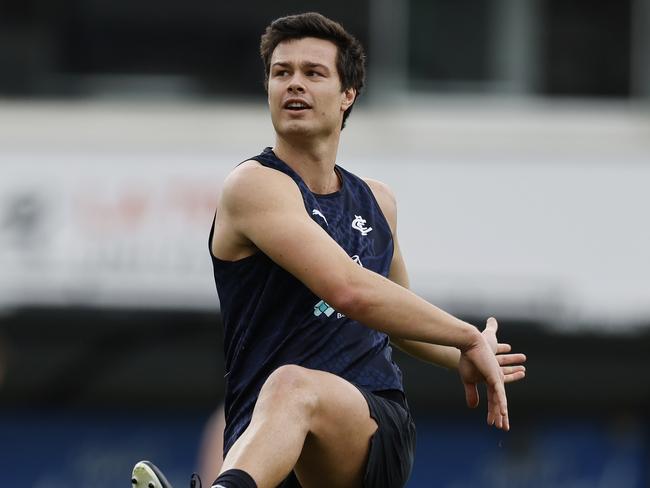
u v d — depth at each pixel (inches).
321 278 593.3
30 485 1742.1
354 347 630.5
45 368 1667.1
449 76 1728.6
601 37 1743.4
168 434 1748.3
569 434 1774.1
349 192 650.2
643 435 1766.7
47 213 1610.5
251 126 1673.2
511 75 1732.3
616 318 1638.8
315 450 610.2
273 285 620.7
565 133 1706.4
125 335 1654.8
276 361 624.4
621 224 1652.3
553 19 1740.9
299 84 617.9
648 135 1701.5
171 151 1637.6
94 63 1697.8
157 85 1701.5
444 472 1763.0
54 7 1696.6
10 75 1685.5
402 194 1657.2
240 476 561.9
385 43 1720.0
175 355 1684.3
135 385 1696.6
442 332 603.8
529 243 1646.2
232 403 636.1
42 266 1600.6
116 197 1624.0
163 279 1606.8
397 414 633.6
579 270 1642.5
